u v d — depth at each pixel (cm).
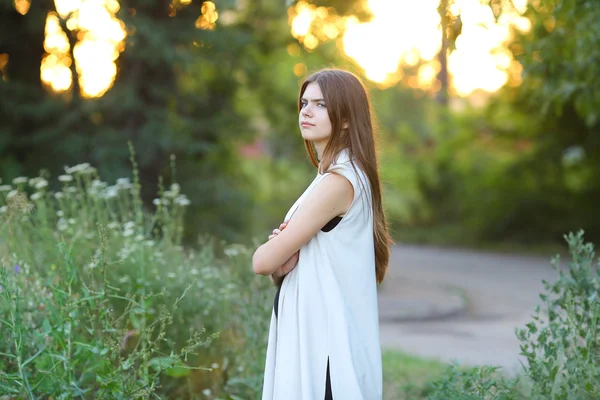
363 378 293
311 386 288
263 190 1722
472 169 2920
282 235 295
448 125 2912
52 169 1253
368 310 300
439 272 1934
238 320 531
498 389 381
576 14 508
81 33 1251
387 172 2338
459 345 949
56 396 361
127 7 1227
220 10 1317
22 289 411
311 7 1600
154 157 1308
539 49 541
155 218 555
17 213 486
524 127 2577
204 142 1362
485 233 2791
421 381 598
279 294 305
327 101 308
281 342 299
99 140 1252
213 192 1406
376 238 319
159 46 1205
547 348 358
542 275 1862
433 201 3102
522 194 2698
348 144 310
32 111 1258
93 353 386
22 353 381
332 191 295
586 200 2591
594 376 325
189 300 495
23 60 1319
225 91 1543
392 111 2603
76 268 407
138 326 413
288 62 1619
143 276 474
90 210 566
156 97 1325
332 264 296
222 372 500
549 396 343
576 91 570
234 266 551
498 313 1286
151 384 374
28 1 1246
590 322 367
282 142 1738
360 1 1616
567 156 2420
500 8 392
